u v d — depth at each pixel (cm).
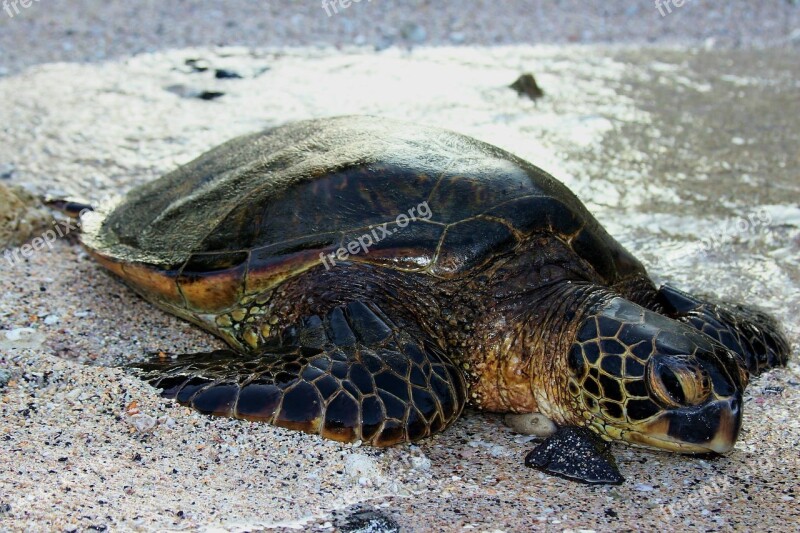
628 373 135
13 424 133
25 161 195
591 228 151
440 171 149
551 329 142
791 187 198
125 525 123
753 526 129
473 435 143
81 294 160
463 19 326
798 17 345
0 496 124
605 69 282
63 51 272
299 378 136
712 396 133
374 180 148
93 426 134
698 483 135
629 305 140
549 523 128
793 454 139
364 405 134
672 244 181
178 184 164
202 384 137
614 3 354
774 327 157
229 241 149
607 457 138
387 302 144
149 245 155
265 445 134
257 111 230
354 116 164
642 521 129
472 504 130
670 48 310
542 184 151
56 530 121
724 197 195
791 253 178
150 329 155
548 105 245
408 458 136
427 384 137
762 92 265
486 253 145
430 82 258
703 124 236
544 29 322
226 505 127
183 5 322
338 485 131
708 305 154
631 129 230
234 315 149
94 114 223
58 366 141
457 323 146
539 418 144
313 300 145
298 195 149
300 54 280
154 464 131
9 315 153
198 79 252
